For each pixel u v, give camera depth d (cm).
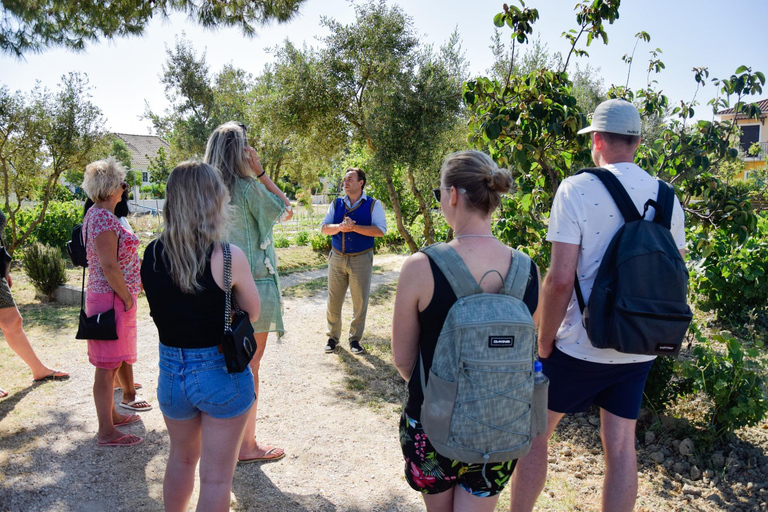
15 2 574
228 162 284
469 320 161
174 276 197
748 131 2578
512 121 372
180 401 204
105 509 276
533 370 169
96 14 602
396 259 1307
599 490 295
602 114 228
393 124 759
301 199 2683
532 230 401
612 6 362
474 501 180
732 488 295
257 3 620
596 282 204
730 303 658
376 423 388
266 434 365
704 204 394
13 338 434
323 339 599
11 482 295
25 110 992
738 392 333
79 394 425
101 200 326
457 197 182
